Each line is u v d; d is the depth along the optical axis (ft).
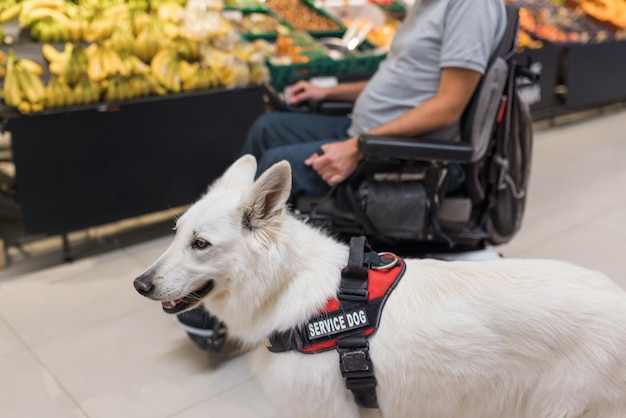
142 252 10.42
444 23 7.10
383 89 7.61
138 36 10.52
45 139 9.10
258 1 15.15
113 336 8.11
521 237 10.92
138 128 9.91
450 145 6.75
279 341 4.85
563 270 4.92
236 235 4.70
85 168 9.57
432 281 4.90
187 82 10.46
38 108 9.05
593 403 4.47
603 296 4.61
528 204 12.46
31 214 9.30
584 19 19.33
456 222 7.50
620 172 14.29
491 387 4.69
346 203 7.14
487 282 4.82
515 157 7.57
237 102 10.89
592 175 14.12
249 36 13.58
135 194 10.22
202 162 10.81
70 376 7.31
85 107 9.35
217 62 10.82
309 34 14.79
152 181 10.34
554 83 17.58
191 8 11.47
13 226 10.50
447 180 7.06
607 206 12.33
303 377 4.81
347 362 4.67
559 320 4.50
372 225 6.98
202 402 6.91
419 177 7.03
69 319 8.46
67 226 9.67
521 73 7.52
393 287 4.85
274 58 12.99
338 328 4.74
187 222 4.84
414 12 7.73
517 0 18.62
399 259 5.11
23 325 8.30
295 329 4.80
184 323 7.35
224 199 4.91
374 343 4.72
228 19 13.74
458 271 4.97
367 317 4.73
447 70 6.93
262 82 11.38
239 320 4.99
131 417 6.66
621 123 18.74
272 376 4.97
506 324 4.56
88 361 7.59
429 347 4.63
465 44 6.74
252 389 7.13
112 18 10.75
